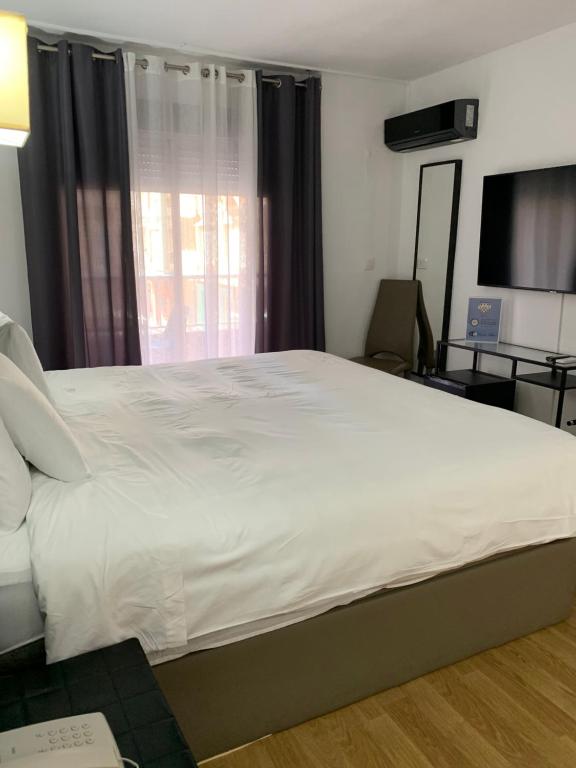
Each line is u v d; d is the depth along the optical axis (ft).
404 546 5.28
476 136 12.96
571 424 11.03
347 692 5.47
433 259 14.47
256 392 8.29
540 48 11.35
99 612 4.15
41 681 3.80
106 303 12.15
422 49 12.17
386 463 5.74
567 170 10.90
